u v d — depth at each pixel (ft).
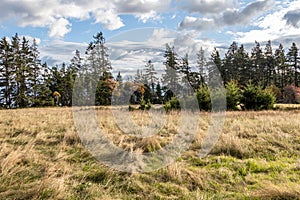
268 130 20.21
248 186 10.59
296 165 12.44
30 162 12.74
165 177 11.54
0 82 93.97
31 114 34.68
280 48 138.10
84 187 10.30
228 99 46.65
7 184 10.12
